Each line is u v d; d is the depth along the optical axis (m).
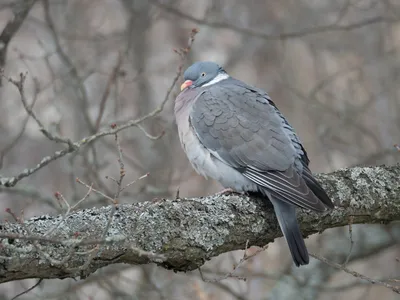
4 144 15.38
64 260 5.74
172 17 16.66
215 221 7.32
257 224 7.73
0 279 6.01
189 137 9.11
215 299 13.70
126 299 11.57
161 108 8.33
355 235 12.58
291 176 8.10
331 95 14.44
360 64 15.66
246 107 8.92
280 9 17.36
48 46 16.05
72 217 6.58
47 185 15.57
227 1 17.59
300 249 7.56
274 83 17.45
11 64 16.23
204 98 9.20
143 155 14.38
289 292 12.05
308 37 16.50
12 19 10.42
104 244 6.05
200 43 17.30
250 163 8.51
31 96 15.62
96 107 15.09
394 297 15.23
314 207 7.54
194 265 7.16
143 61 15.29
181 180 12.92
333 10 16.39
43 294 11.41
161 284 12.14
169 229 6.92
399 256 15.00
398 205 8.55
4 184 7.56
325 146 13.68
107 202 11.41
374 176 8.61
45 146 16.02
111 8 17.73
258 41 16.75
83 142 7.74
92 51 16.16
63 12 15.60
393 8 14.27
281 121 8.85
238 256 14.28
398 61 15.92
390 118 14.65
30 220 6.45
